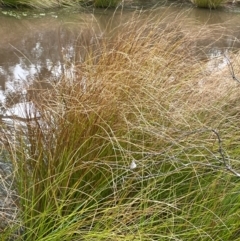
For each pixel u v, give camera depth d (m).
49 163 2.29
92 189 2.33
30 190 2.28
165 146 2.52
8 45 5.97
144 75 2.99
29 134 2.49
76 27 7.39
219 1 10.27
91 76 2.84
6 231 2.09
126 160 2.29
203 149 2.54
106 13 8.88
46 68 5.09
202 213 2.16
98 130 2.45
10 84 4.46
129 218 2.04
